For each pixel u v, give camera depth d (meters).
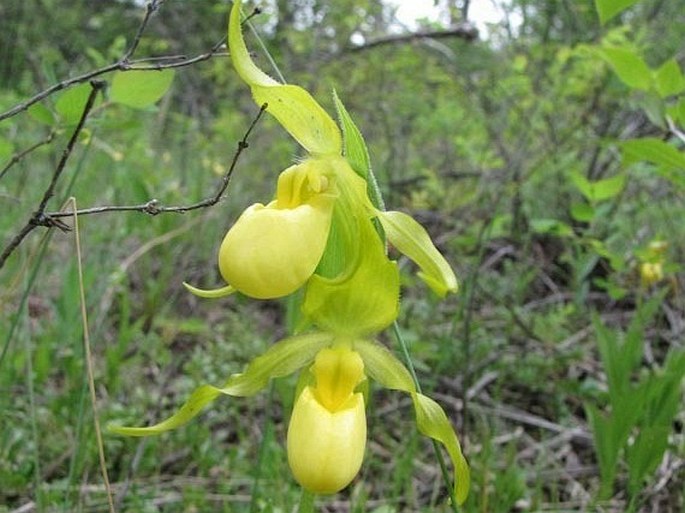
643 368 0.49
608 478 0.36
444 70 0.83
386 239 0.23
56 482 0.36
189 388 0.46
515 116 0.73
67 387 0.43
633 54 0.36
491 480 0.39
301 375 0.24
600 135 0.71
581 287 0.57
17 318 0.32
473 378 0.48
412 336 0.47
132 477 0.38
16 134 0.61
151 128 0.90
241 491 0.38
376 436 0.44
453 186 0.78
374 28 0.83
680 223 0.63
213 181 0.84
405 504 0.38
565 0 0.77
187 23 1.13
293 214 0.21
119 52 0.54
